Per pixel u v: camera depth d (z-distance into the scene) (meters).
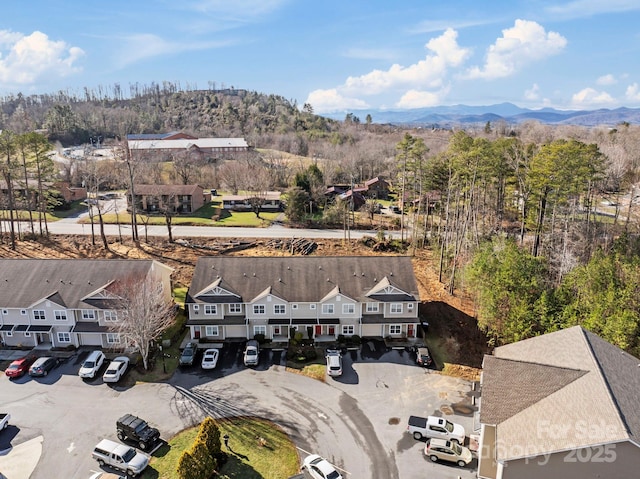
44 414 35.25
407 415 35.19
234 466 29.91
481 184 63.59
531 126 185.50
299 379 39.91
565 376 28.31
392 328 46.56
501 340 40.75
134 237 70.81
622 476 22.55
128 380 39.78
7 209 85.56
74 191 95.88
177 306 51.78
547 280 48.09
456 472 29.53
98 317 44.75
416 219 78.50
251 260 49.50
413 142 72.94
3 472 29.50
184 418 34.78
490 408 28.20
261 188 97.38
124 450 29.89
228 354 43.88
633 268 40.47
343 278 47.81
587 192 64.69
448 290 57.25
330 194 107.00
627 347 35.22
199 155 136.25
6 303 44.41
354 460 30.55
